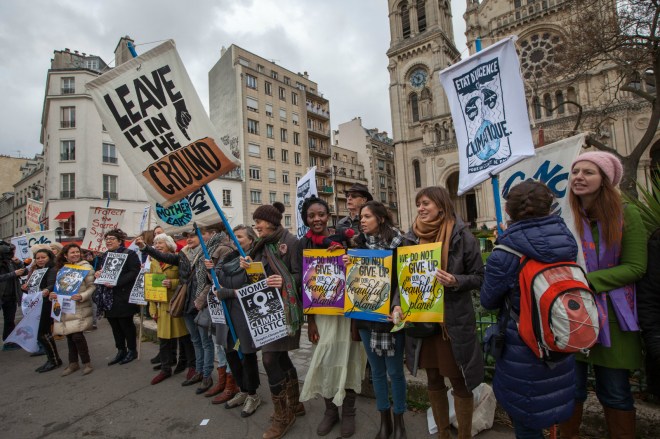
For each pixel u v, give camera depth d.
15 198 48.25
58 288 5.42
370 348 3.15
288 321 3.40
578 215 2.58
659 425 2.75
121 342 5.93
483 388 3.34
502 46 3.26
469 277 2.55
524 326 2.02
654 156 26.20
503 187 3.90
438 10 39.38
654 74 10.86
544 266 1.99
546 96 29.44
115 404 4.32
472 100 3.51
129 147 3.86
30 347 5.55
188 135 3.77
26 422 3.98
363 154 59.88
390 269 3.04
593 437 2.95
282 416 3.41
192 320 4.70
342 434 3.31
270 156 42.56
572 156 3.30
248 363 3.90
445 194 2.93
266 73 46.62
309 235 3.73
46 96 30.31
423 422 3.45
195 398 4.38
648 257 2.33
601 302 2.35
